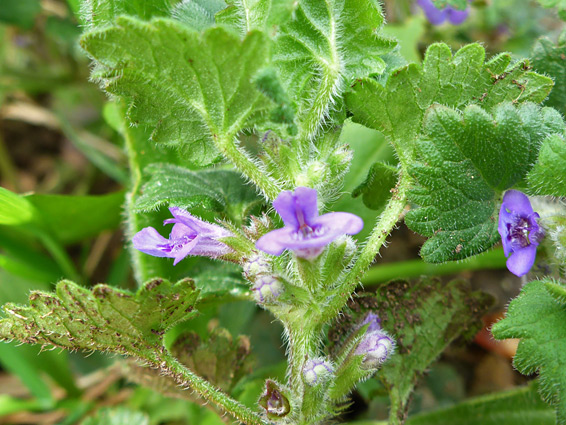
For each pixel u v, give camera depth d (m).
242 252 0.07
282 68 0.07
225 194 0.09
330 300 0.07
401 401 0.09
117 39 0.06
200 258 0.10
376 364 0.07
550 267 0.08
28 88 0.16
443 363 0.12
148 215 0.10
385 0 0.14
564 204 0.08
